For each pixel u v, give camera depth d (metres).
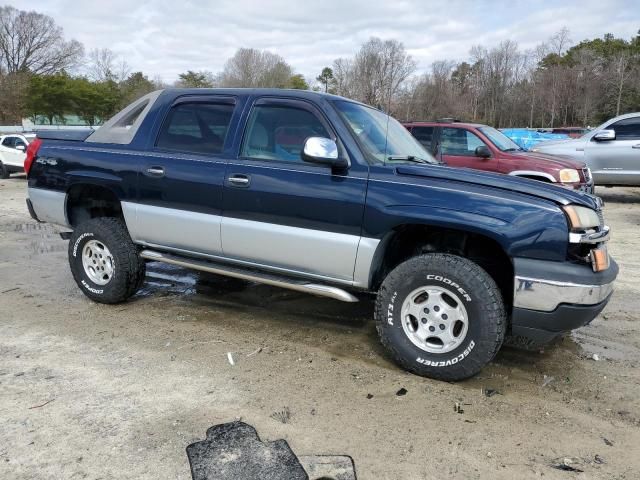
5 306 5.05
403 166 3.77
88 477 2.61
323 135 3.95
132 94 71.94
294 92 4.15
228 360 3.93
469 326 3.49
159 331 4.46
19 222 10.14
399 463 2.77
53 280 5.96
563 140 13.12
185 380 3.60
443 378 3.63
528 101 60.28
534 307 3.36
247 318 4.82
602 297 3.38
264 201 4.04
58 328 4.50
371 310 5.09
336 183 3.79
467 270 3.47
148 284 5.79
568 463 2.81
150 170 4.56
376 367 3.87
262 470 2.68
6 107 63.06
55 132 5.38
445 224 3.47
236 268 4.42
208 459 2.76
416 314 3.70
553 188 3.55
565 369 3.92
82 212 5.38
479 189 3.51
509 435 3.05
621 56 58.00
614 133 12.02
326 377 3.69
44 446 2.85
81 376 3.63
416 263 3.64
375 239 3.69
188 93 4.62
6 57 81.19
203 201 4.32
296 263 4.02
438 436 3.02
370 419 3.17
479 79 65.19
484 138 9.52
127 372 3.70
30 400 3.31
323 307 5.14
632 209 11.98
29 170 5.38
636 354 4.21
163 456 2.78
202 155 4.38
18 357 3.92
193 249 4.50
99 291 5.01
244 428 3.04
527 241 3.32
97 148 4.94
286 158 4.06
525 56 65.19
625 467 2.79
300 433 3.01
